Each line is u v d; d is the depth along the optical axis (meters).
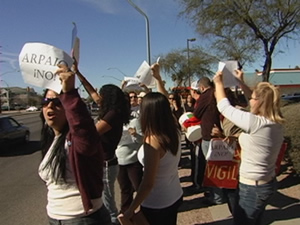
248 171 2.63
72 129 1.87
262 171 2.59
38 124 27.08
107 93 3.54
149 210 2.46
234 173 3.61
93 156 1.97
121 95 3.60
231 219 4.26
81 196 1.98
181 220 4.37
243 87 3.14
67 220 2.02
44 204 5.68
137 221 2.39
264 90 2.59
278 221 4.06
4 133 11.95
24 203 5.79
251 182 2.62
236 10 14.66
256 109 2.64
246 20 14.70
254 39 15.79
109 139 3.54
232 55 16.75
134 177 4.11
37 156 11.12
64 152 1.98
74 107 1.83
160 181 2.45
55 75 1.88
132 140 4.08
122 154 4.13
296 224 3.95
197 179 5.48
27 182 7.39
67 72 1.82
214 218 4.35
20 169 9.02
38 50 1.90
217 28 15.33
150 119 2.38
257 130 2.54
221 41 16.62
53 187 2.07
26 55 1.90
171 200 2.48
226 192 3.78
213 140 3.64
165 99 2.45
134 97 5.25
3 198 6.18
